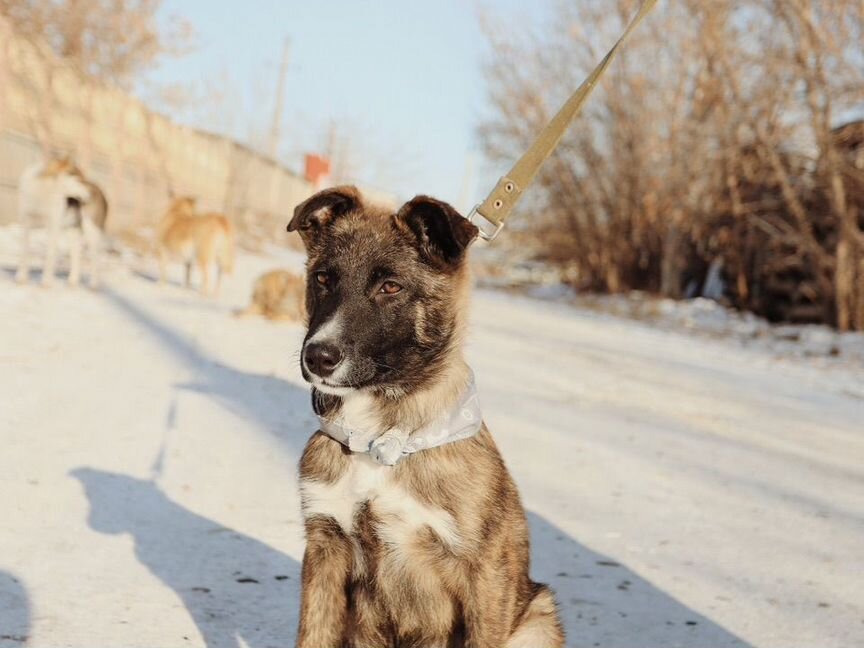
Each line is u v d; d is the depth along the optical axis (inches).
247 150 1539.1
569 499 222.5
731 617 157.6
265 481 206.8
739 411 392.5
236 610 140.6
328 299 129.7
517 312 883.4
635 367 514.0
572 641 143.7
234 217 1476.4
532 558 179.9
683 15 1123.9
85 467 198.7
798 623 156.6
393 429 122.4
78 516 169.9
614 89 1216.8
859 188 880.9
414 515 120.0
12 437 212.2
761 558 190.9
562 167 1336.1
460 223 127.8
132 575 147.9
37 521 164.6
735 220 1087.0
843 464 299.7
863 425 390.9
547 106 1343.5
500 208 142.2
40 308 412.5
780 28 887.1
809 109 883.4
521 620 129.0
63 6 719.7
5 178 709.3
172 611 136.8
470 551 119.3
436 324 130.0
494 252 1742.1
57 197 473.1
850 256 874.8
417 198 130.0
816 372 597.9
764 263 1077.8
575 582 169.2
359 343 123.6
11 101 711.1
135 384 289.4
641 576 174.7
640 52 1186.6
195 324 445.1
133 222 986.1
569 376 441.1
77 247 501.0
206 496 191.9
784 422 375.9
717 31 913.5
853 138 880.3
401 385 124.7
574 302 1185.4
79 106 841.5
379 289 128.1
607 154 1302.9
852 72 813.9
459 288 133.9
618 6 1195.9
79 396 261.4
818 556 195.3
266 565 159.8
